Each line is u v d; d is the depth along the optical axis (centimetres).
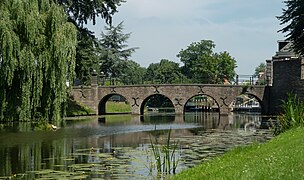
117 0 5806
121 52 9350
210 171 1344
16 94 3266
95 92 6638
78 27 5703
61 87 3406
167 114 7100
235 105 9531
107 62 9181
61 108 3669
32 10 3272
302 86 5728
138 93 6725
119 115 6588
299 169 1123
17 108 3250
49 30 3378
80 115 6294
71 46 3491
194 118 5944
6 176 1742
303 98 5688
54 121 3538
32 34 3219
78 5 5581
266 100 6500
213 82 10694
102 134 3494
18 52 3145
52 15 3381
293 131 2139
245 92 6538
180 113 6694
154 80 10831
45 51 3325
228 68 10769
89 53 5856
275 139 1991
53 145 2723
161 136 3388
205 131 3847
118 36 9394
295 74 5875
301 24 5334
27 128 3562
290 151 1410
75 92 6606
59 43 3356
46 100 3406
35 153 2373
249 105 9762
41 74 3291
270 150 1596
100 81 7319
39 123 3472
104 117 6012
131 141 3014
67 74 3562
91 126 4284
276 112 6328
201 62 10938
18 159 2169
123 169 1869
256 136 3353
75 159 2158
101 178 1688
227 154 1855
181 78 11362
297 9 5384
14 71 3209
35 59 3284
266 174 1102
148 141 3019
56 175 1748
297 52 5594
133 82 9138
